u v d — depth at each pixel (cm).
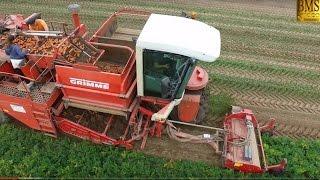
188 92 1091
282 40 1652
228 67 1470
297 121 1217
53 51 1053
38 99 1033
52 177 1009
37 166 1024
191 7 1928
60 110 1064
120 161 1049
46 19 1731
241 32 1708
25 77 1055
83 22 1728
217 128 1088
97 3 1920
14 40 1134
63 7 1858
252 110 1254
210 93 1312
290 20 1820
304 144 1112
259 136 1070
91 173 1023
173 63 945
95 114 1138
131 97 1024
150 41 909
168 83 943
